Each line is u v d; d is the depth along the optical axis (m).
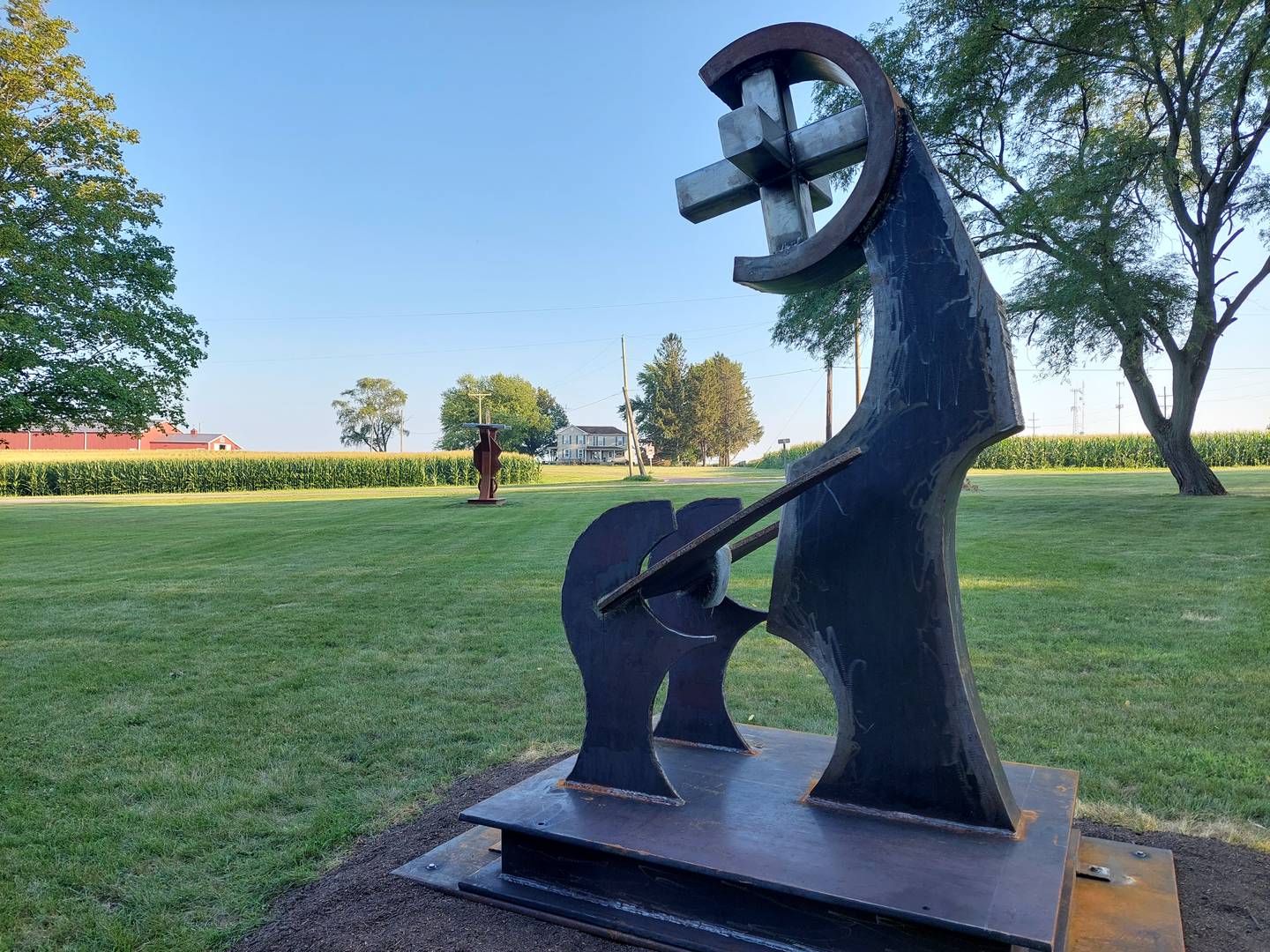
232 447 101.44
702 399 94.94
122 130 23.23
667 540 3.32
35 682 5.48
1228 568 9.43
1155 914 2.39
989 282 2.34
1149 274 15.49
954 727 2.35
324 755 4.11
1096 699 4.78
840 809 2.50
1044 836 2.26
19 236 19.89
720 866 2.12
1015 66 17.31
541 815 2.52
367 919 2.52
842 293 16.94
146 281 23.28
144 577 10.49
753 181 2.82
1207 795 3.41
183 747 4.23
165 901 2.70
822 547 2.54
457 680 5.50
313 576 10.55
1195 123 16.81
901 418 2.44
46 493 46.28
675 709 3.25
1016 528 14.25
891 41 17.66
